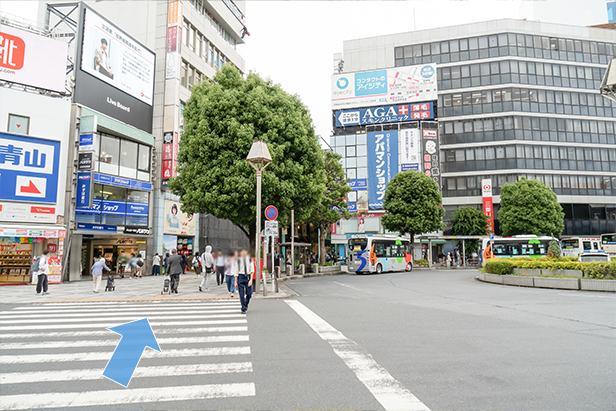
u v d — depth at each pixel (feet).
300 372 14.89
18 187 59.72
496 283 56.29
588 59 141.08
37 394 12.82
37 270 54.24
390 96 139.23
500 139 134.10
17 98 60.95
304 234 155.74
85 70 70.90
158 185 85.76
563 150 134.92
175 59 90.12
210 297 40.60
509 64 136.56
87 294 45.06
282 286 55.98
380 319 26.53
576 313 28.43
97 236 74.59
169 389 13.20
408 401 11.96
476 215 120.78
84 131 66.85
